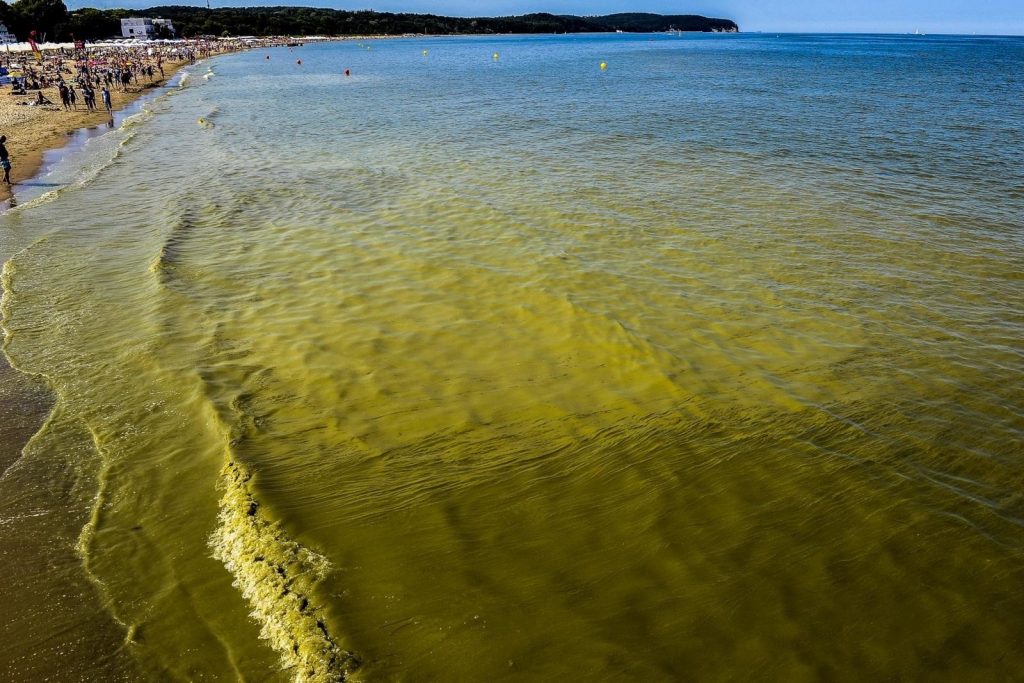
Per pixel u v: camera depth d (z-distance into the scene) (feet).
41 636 17.99
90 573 20.07
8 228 53.88
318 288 41.37
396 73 242.58
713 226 53.01
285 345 34.19
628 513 22.59
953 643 17.87
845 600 19.15
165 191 65.87
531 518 22.38
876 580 19.81
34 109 134.82
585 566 20.38
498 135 97.04
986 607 18.93
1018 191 64.80
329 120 116.57
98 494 23.50
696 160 78.38
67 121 120.06
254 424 27.45
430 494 23.48
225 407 28.53
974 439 26.45
